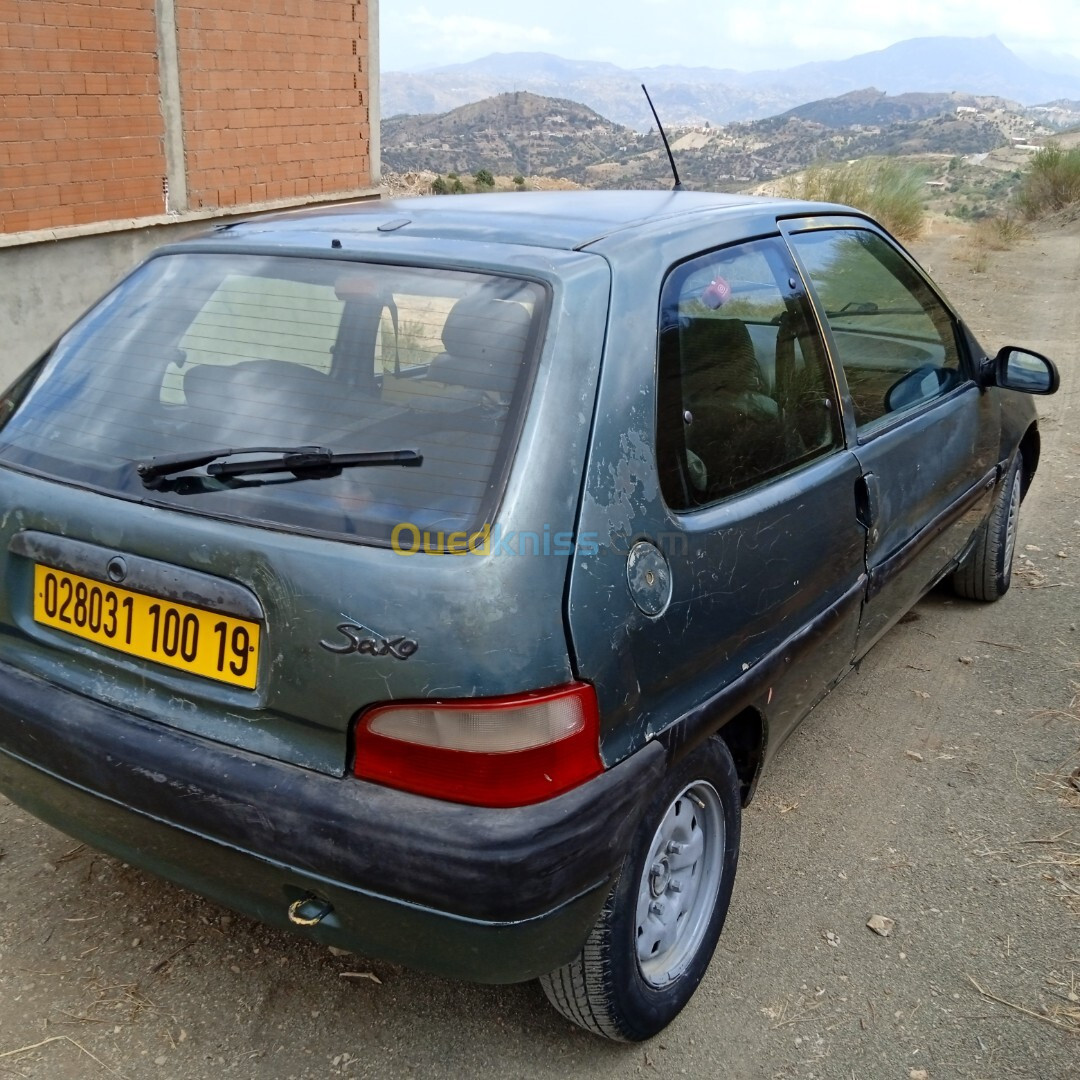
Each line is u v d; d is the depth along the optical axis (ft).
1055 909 9.52
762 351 8.66
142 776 6.63
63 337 8.56
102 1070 7.48
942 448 11.71
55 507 7.16
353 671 6.05
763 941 9.05
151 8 23.08
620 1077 7.64
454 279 7.24
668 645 6.92
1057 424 25.94
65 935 8.80
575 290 6.97
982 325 36.70
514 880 5.88
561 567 6.21
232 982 8.38
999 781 11.57
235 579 6.41
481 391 6.65
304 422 6.90
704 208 9.20
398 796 6.07
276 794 6.21
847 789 11.36
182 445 7.08
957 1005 8.39
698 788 7.86
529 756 5.98
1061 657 14.42
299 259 7.91
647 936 7.64
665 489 7.15
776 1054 7.88
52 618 7.32
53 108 21.44
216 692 6.55
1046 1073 7.75
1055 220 73.82
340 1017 8.09
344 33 29.09
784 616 8.46
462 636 5.91
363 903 6.13
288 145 27.99
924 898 9.65
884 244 11.68
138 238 23.80
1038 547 18.37
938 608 15.94
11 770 7.50
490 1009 8.26
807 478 8.82
